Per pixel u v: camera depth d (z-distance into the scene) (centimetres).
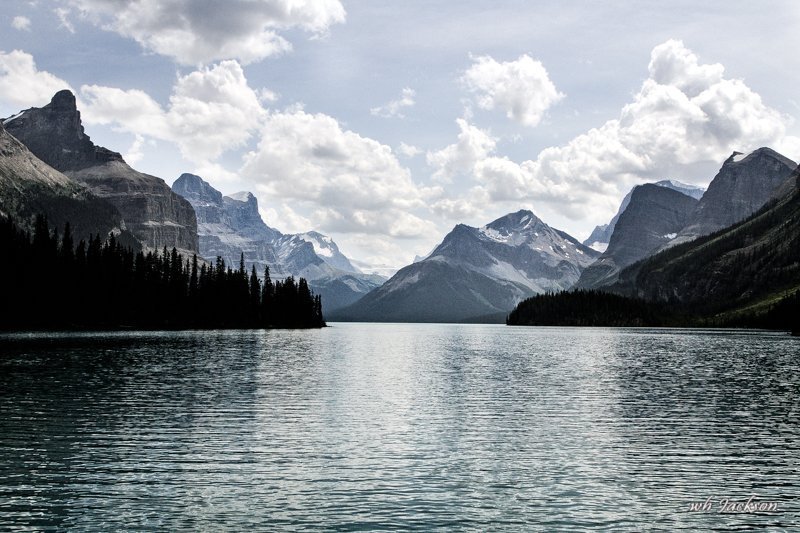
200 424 4884
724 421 5309
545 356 13475
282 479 3484
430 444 4350
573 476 3619
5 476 3441
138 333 19988
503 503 3161
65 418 5012
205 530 2777
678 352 14662
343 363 11000
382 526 2853
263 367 9594
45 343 13738
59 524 2808
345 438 4500
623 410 5850
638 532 2820
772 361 11800
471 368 10312
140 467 3653
